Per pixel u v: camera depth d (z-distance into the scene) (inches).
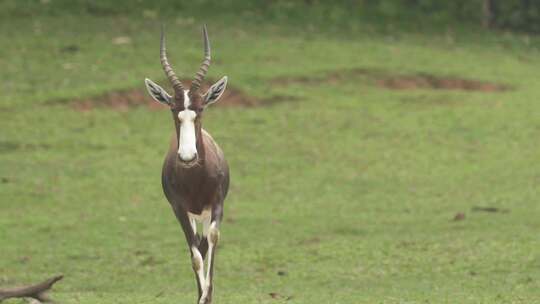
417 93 3565.5
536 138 3051.2
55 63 3631.9
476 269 1772.9
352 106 3373.5
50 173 2618.1
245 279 1748.3
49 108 3181.6
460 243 1990.7
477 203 2402.8
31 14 4234.7
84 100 3270.2
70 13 4306.1
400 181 2623.0
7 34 3954.2
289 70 3668.8
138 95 3361.2
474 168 2748.5
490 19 4911.4
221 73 3575.3
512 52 4411.9
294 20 4547.2
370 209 2358.5
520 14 4926.2
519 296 1514.5
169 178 1316.4
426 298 1508.4
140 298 1533.0
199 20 4387.3
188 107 1256.2
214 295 1561.3
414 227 2170.3
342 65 3796.8
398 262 1852.9
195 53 3816.4
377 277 1738.4
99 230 2156.7
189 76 3528.5
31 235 2107.5
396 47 4202.8
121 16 4347.9
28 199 2396.7
